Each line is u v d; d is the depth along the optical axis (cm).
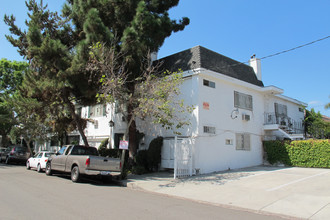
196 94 1535
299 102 2514
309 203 796
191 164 1414
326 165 1636
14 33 1633
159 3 1608
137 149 1820
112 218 589
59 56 1401
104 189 1028
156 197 907
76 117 1723
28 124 2319
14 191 890
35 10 1531
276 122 2075
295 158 1784
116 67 1376
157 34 1461
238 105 1812
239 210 756
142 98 1248
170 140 1562
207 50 1720
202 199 896
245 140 1822
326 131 2428
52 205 694
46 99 1594
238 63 1825
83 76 1382
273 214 703
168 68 1758
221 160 1616
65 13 1614
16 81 2875
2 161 2578
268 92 2033
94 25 1337
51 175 1467
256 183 1159
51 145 2833
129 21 1505
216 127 1612
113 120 2078
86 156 1164
